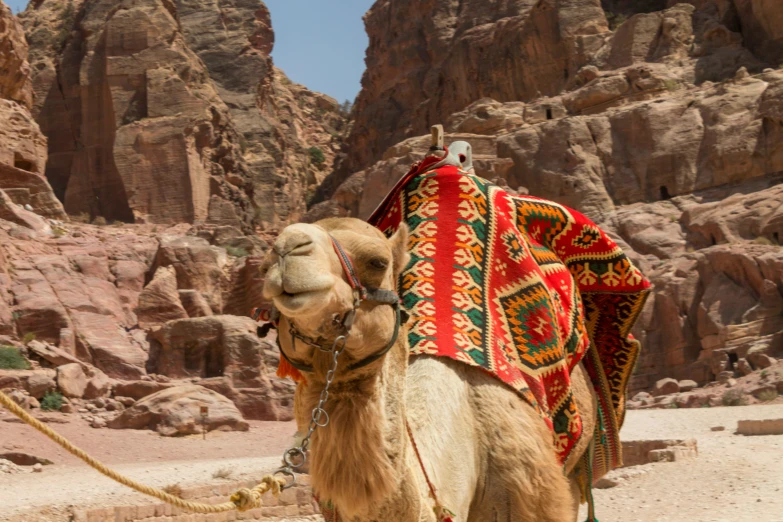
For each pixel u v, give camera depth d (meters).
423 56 91.50
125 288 46.41
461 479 4.60
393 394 4.12
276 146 90.94
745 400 33.91
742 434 22.23
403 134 88.69
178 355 39.47
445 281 5.32
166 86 75.69
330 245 3.84
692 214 49.16
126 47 77.00
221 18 97.44
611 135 57.22
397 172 58.25
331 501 4.21
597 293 6.80
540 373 5.39
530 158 57.50
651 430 25.36
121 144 73.75
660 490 14.36
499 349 5.19
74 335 39.97
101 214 74.31
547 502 4.86
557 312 5.91
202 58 94.94
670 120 55.22
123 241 51.47
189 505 3.84
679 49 64.38
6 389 32.88
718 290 42.09
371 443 3.93
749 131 51.88
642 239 49.50
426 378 4.79
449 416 4.69
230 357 38.00
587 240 6.56
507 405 4.92
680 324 42.66
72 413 32.47
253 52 96.38
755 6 62.31
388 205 6.06
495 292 5.50
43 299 40.91
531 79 74.69
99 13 80.44
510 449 4.80
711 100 54.91
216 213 73.12
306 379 4.08
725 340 39.53
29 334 38.31
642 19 66.50
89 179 75.06
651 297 44.38
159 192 72.88
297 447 4.18
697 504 12.77
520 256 5.71
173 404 32.47
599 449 6.68
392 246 4.39
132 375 39.25
